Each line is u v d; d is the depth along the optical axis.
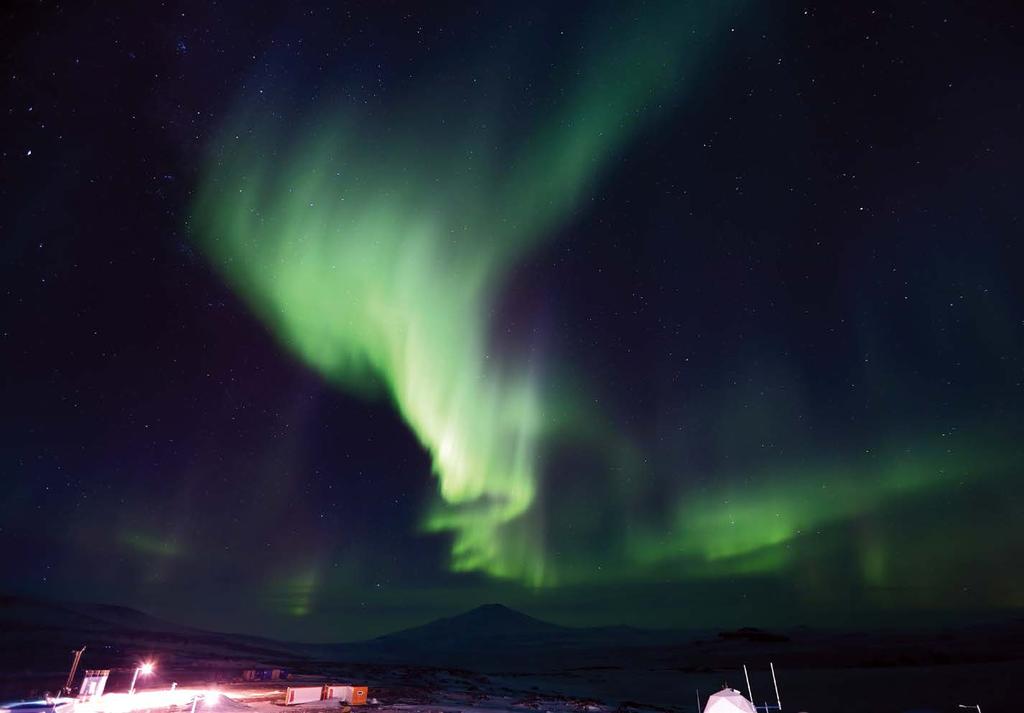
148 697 19.36
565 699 30.47
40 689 21.67
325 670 37.50
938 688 43.53
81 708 16.98
